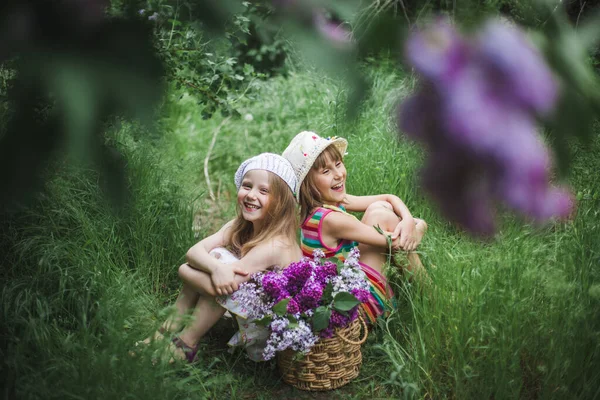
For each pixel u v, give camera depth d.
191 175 4.52
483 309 2.38
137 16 0.40
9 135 0.37
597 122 0.30
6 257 2.93
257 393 2.54
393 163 3.63
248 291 2.52
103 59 0.38
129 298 2.73
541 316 2.35
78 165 0.43
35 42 0.37
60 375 2.22
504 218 0.28
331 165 2.86
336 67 0.34
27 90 0.36
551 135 0.29
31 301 2.66
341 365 2.52
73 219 3.13
